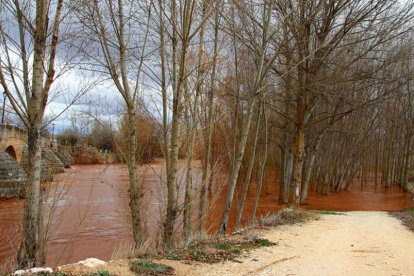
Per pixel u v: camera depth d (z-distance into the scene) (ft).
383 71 73.97
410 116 130.21
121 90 35.04
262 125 77.25
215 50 44.39
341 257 29.19
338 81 57.41
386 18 55.72
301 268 24.95
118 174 123.75
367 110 117.08
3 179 76.95
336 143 121.90
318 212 66.08
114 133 44.06
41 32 24.39
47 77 24.57
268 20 40.70
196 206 46.39
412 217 61.67
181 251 26.53
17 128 106.01
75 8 29.30
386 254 31.32
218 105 51.29
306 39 53.57
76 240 48.73
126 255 24.72
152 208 52.34
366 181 158.92
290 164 87.15
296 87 65.21
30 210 24.32
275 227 42.98
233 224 57.98
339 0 56.18
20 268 22.79
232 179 40.86
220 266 23.79
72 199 76.33
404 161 141.08
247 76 53.21
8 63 25.20
